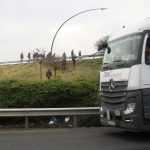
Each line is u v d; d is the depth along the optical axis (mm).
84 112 18281
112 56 14617
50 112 18078
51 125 18812
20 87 19500
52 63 51656
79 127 18234
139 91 13195
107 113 14531
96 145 12758
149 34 13273
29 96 19484
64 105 19922
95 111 18375
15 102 19359
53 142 13453
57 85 19781
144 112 13219
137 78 13195
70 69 52812
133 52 13492
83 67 53000
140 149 12031
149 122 13281
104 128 17484
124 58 13805
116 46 14570
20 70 59500
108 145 12750
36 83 19688
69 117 19297
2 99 19328
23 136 15062
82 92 19922
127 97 13391
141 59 13219
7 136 15109
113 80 14125
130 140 13758
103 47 15344
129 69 13398
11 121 19141
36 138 14453
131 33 13906
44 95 19562
